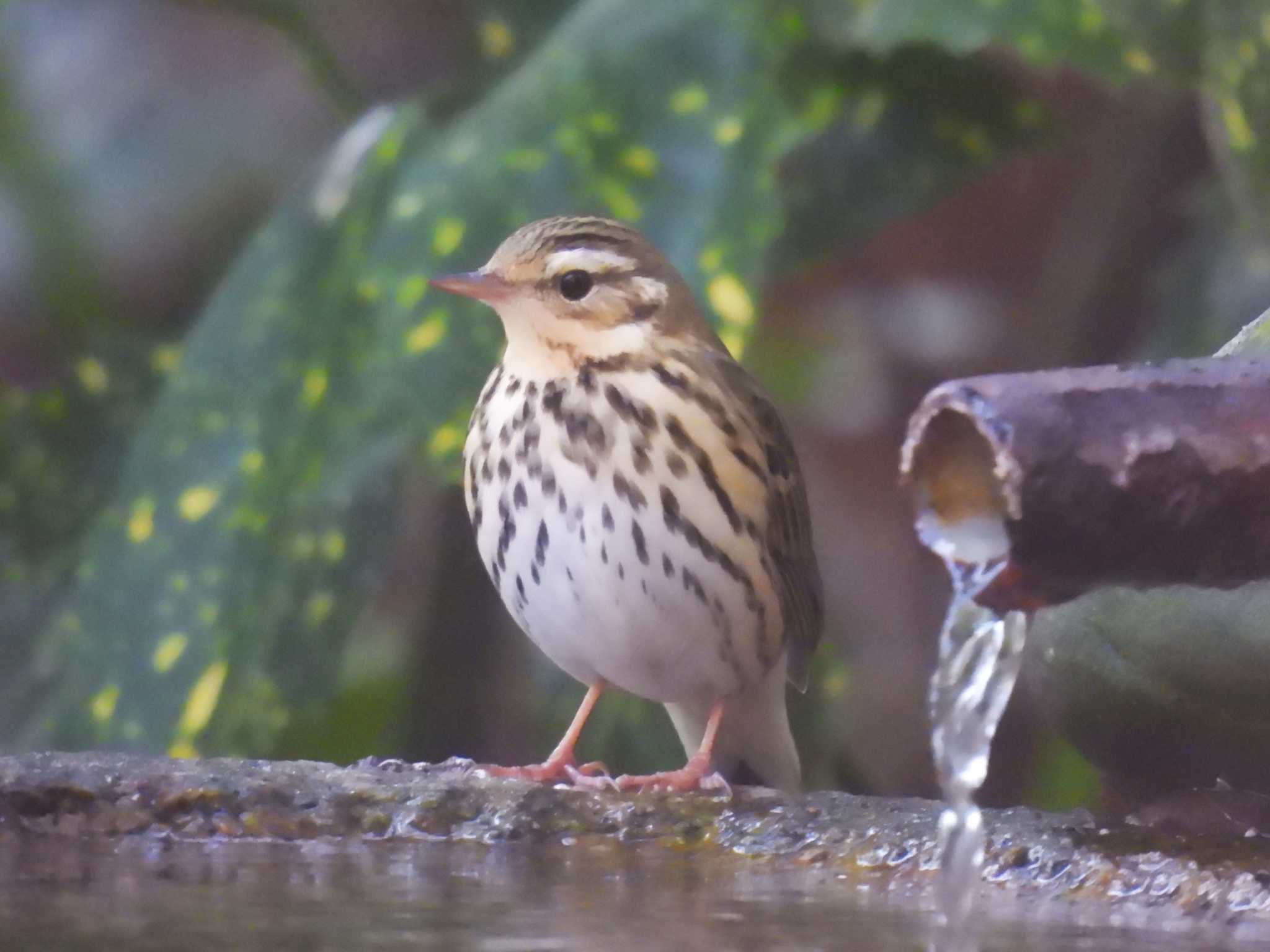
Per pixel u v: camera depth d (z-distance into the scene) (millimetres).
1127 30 10234
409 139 10609
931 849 7109
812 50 10867
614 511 8969
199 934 5957
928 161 11727
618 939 5973
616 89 10039
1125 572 6035
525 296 9086
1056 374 6113
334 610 10234
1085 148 13781
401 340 9727
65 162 15367
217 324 10430
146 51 16875
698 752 9195
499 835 7426
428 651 12781
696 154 9898
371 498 10352
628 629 9117
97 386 11695
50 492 11453
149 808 7469
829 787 11648
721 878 6984
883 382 15414
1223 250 12539
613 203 9812
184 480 10180
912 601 15859
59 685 10281
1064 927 6293
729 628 9227
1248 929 6324
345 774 7746
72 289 14375
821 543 15992
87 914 6215
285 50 16922
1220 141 10586
